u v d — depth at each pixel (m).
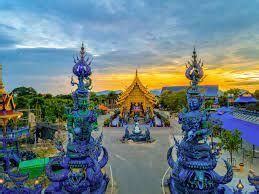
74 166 24.19
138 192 28.06
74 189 23.00
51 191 24.72
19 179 20.95
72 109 26.44
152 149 46.66
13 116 42.47
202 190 22.66
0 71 43.81
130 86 75.94
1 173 25.53
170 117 85.75
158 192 27.98
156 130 64.00
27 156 39.62
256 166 34.66
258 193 20.81
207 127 24.03
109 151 45.34
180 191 24.58
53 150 45.19
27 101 68.38
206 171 23.27
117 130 64.94
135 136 53.59
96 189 25.17
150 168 35.81
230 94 103.81
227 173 22.97
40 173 31.75
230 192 25.48
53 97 98.88
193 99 24.16
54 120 65.06
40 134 54.28
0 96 42.62
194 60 24.86
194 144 23.91
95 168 25.19
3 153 35.16
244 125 44.06
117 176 32.81
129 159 40.28
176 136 57.16
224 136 36.44
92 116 25.50
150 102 76.00
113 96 136.62
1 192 20.72
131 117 79.81
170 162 27.14
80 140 25.38
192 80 24.80
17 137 41.03
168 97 108.19
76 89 25.83
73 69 25.73
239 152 40.69
